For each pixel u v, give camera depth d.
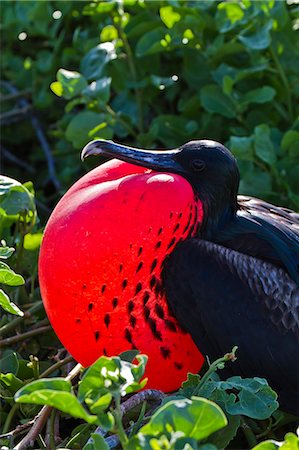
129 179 5.33
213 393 5.08
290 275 5.59
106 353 5.43
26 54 9.69
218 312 5.38
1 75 9.63
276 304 5.45
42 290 5.46
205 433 4.35
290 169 7.46
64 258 5.27
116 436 5.16
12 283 5.48
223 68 7.98
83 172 8.55
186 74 8.21
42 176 9.14
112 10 8.16
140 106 8.23
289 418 5.86
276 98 8.08
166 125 8.00
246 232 5.64
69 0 8.88
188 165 5.54
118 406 4.48
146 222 5.25
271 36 7.95
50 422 5.64
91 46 8.53
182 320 5.41
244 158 7.30
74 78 7.56
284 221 5.90
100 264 5.22
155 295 5.37
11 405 5.98
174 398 4.95
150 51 8.02
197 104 8.13
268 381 5.51
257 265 5.48
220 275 5.37
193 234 5.48
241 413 5.00
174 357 5.51
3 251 5.72
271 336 5.43
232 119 8.13
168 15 7.98
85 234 5.23
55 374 6.23
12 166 9.33
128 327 5.36
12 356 5.97
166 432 4.32
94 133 7.46
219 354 5.48
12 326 6.40
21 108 9.29
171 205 5.30
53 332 6.50
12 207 6.44
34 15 8.88
